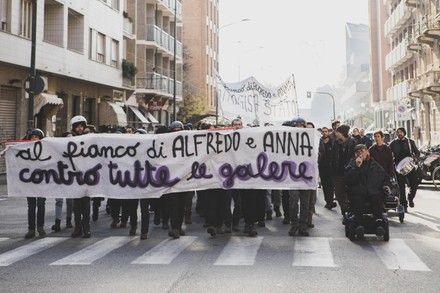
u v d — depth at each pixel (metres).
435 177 16.98
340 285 5.67
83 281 5.97
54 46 24.22
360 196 8.35
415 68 39.09
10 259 7.21
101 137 9.40
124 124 31.94
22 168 9.38
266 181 9.14
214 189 9.16
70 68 25.67
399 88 42.47
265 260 6.95
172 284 5.77
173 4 43.88
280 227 9.91
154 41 38.28
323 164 12.33
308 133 9.23
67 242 8.49
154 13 39.72
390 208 10.21
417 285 5.66
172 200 8.97
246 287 5.61
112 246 8.09
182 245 8.10
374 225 8.30
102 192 9.25
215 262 6.87
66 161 9.36
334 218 10.98
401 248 7.70
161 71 41.88
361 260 6.90
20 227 10.03
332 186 12.41
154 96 39.09
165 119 45.53
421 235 8.81
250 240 8.47
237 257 7.16
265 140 9.27
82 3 26.91
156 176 9.22
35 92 19.42
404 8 39.84
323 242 8.23
